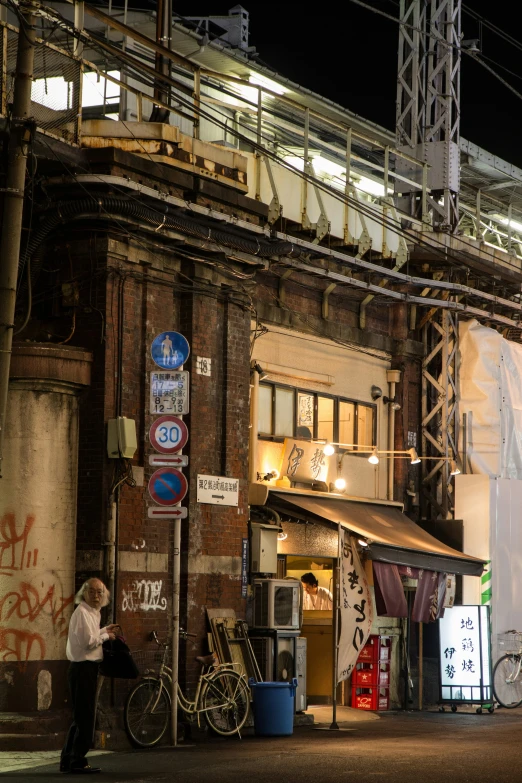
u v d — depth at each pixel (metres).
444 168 24.69
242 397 18.58
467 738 16.38
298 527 20.34
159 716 15.48
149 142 16.75
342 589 18.33
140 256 16.77
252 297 19.92
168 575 17.02
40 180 15.81
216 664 16.61
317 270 20.73
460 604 23.14
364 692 21.22
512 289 26.03
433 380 24.39
